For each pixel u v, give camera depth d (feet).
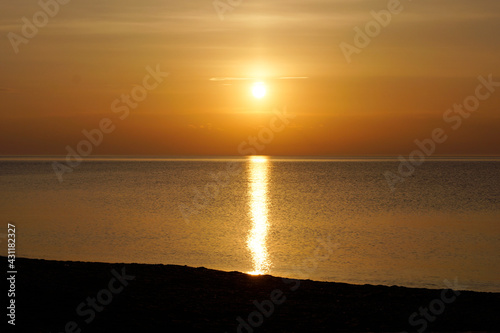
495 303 45.27
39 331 36.17
